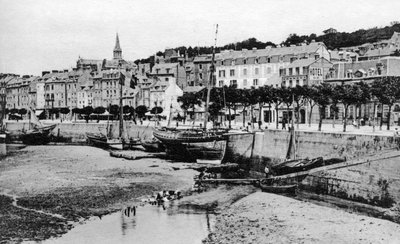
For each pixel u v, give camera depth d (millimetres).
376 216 50719
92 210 53438
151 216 50656
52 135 150500
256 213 50312
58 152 114125
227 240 41562
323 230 43562
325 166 62094
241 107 138250
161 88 172250
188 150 92625
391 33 164625
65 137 155250
